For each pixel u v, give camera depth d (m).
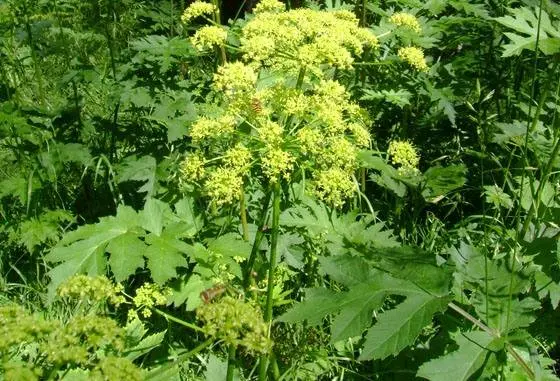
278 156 2.84
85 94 6.13
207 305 2.42
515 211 4.22
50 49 5.30
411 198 4.68
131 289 4.11
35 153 4.52
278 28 3.21
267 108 3.25
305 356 3.50
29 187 4.27
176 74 4.39
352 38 3.38
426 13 5.27
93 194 4.80
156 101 4.17
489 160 4.80
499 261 2.92
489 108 5.33
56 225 4.33
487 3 5.21
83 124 4.80
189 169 3.21
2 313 2.24
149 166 4.21
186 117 4.16
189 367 3.56
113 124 4.74
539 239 3.09
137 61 4.24
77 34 5.45
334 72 4.53
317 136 3.00
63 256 3.27
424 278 2.62
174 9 5.83
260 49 3.16
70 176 4.86
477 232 4.07
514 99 5.08
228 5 7.81
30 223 4.25
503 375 2.71
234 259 3.65
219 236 3.72
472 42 5.21
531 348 2.73
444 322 3.13
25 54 6.16
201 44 3.47
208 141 4.12
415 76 4.81
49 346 2.19
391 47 4.90
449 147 5.21
